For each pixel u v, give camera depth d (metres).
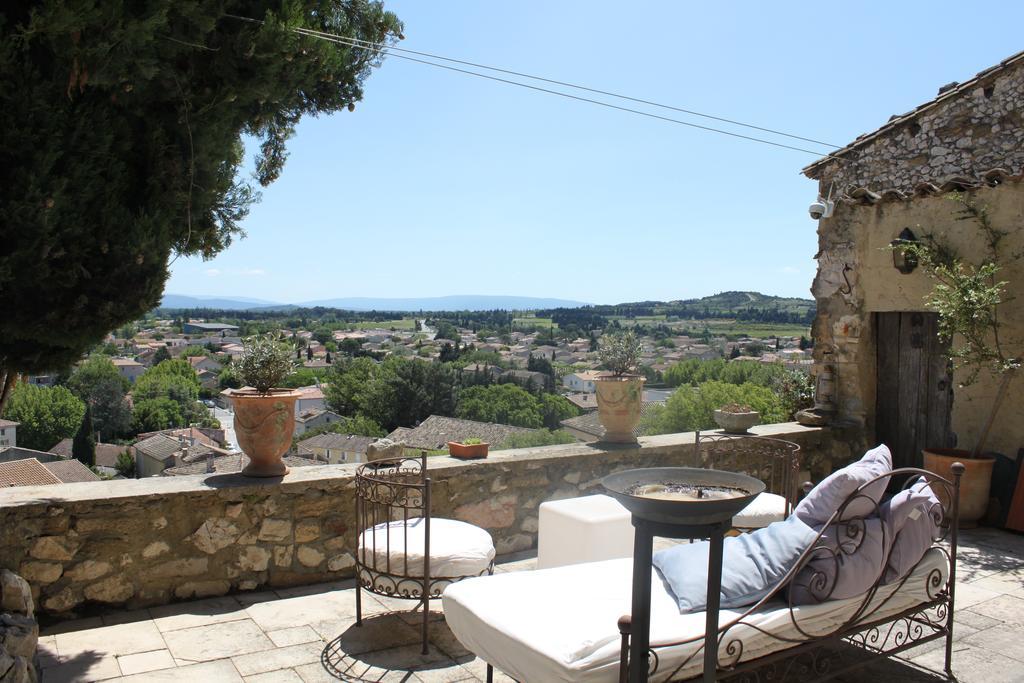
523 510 5.25
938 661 3.43
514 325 184.75
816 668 3.21
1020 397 5.88
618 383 5.71
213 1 3.37
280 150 5.21
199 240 4.54
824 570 2.84
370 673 3.26
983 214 5.93
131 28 2.95
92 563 3.89
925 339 6.64
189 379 83.12
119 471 55.38
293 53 3.73
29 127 2.80
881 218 6.77
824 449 6.83
